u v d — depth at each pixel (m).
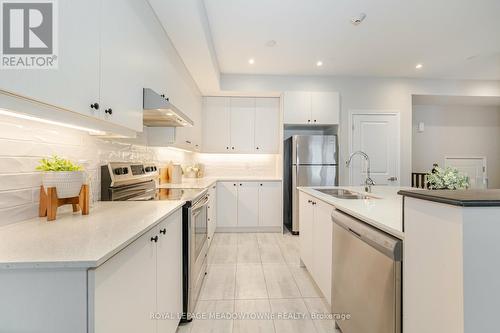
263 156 4.82
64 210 1.39
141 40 1.76
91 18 1.15
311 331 1.72
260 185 4.20
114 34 1.37
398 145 4.29
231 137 4.44
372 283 1.24
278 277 2.51
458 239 0.76
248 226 4.19
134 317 1.01
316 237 2.17
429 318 0.88
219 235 3.99
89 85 1.14
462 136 5.33
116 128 1.48
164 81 2.30
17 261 0.70
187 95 3.26
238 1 2.30
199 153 4.60
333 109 4.17
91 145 1.71
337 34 2.91
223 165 4.80
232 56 3.50
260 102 4.46
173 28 2.27
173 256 1.57
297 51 3.35
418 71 4.06
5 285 0.72
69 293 0.72
